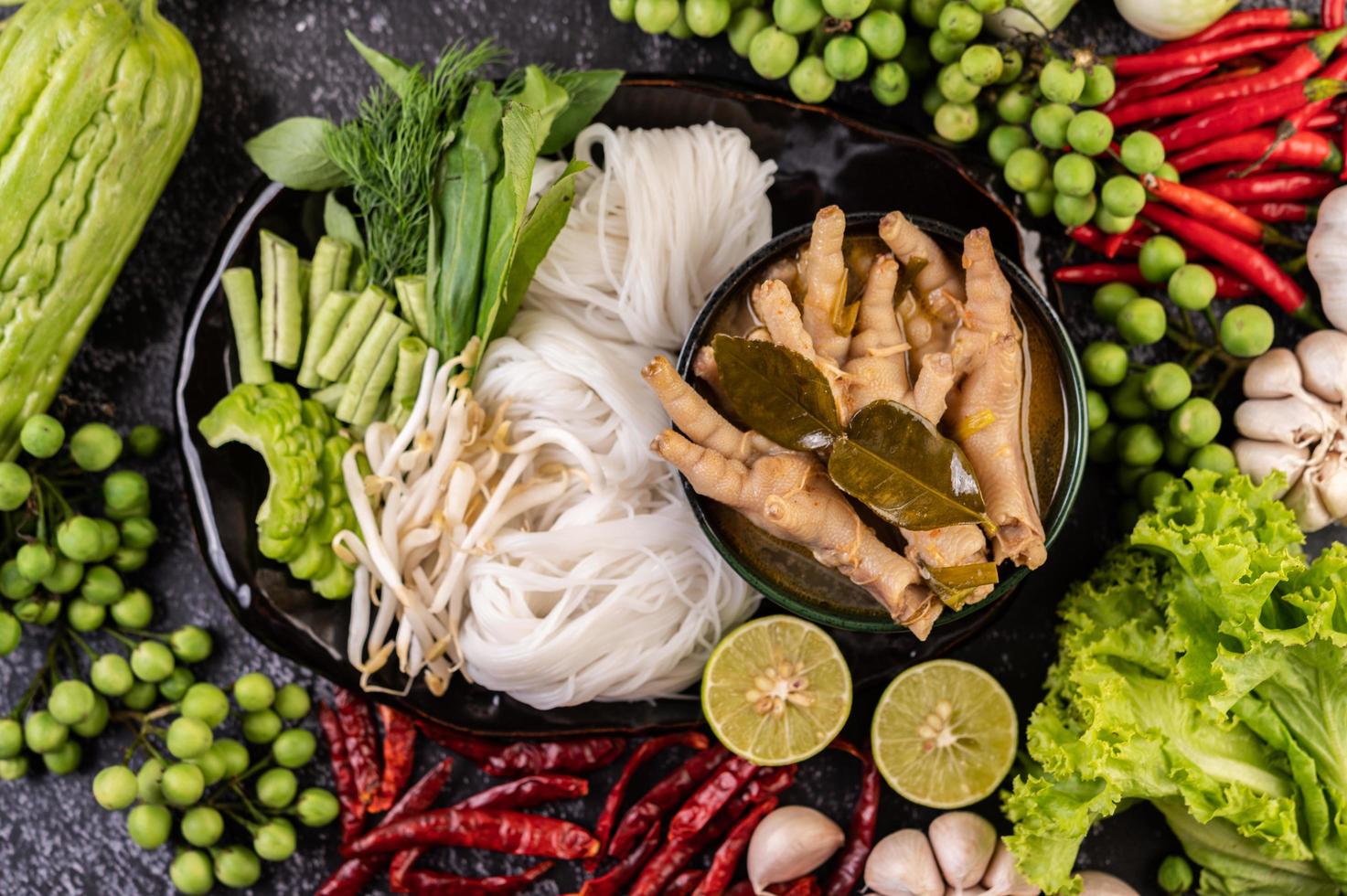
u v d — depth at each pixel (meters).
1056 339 0.62
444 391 0.64
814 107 0.66
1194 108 0.66
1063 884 0.64
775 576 0.62
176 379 0.65
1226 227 0.66
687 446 0.59
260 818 0.67
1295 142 0.66
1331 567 0.63
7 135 0.62
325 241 0.65
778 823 0.67
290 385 0.65
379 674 0.66
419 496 0.65
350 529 0.65
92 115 0.62
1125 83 0.67
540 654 0.65
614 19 0.68
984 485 0.60
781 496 0.59
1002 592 0.61
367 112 0.66
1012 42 0.65
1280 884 0.65
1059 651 0.68
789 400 0.59
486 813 0.67
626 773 0.68
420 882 0.67
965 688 0.67
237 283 0.65
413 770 0.69
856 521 0.59
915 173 0.66
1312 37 0.66
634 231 0.65
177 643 0.67
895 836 0.68
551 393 0.65
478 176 0.63
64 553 0.65
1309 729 0.63
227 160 0.68
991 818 0.69
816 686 0.66
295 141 0.65
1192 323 0.69
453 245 0.63
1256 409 0.67
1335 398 0.66
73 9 0.62
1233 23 0.66
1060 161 0.65
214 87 0.68
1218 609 0.63
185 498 0.68
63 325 0.64
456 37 0.68
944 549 0.59
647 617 0.66
